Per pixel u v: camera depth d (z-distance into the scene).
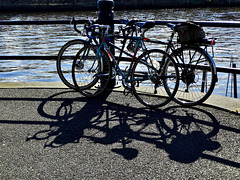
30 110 4.22
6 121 3.87
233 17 57.28
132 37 4.29
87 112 4.12
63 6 76.12
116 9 78.25
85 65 4.73
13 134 3.51
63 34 37.47
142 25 4.07
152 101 4.41
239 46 24.42
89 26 4.50
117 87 5.06
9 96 4.81
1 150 3.15
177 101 4.22
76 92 4.95
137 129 3.59
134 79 4.25
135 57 4.34
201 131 3.48
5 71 17.53
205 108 4.11
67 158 2.98
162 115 3.96
